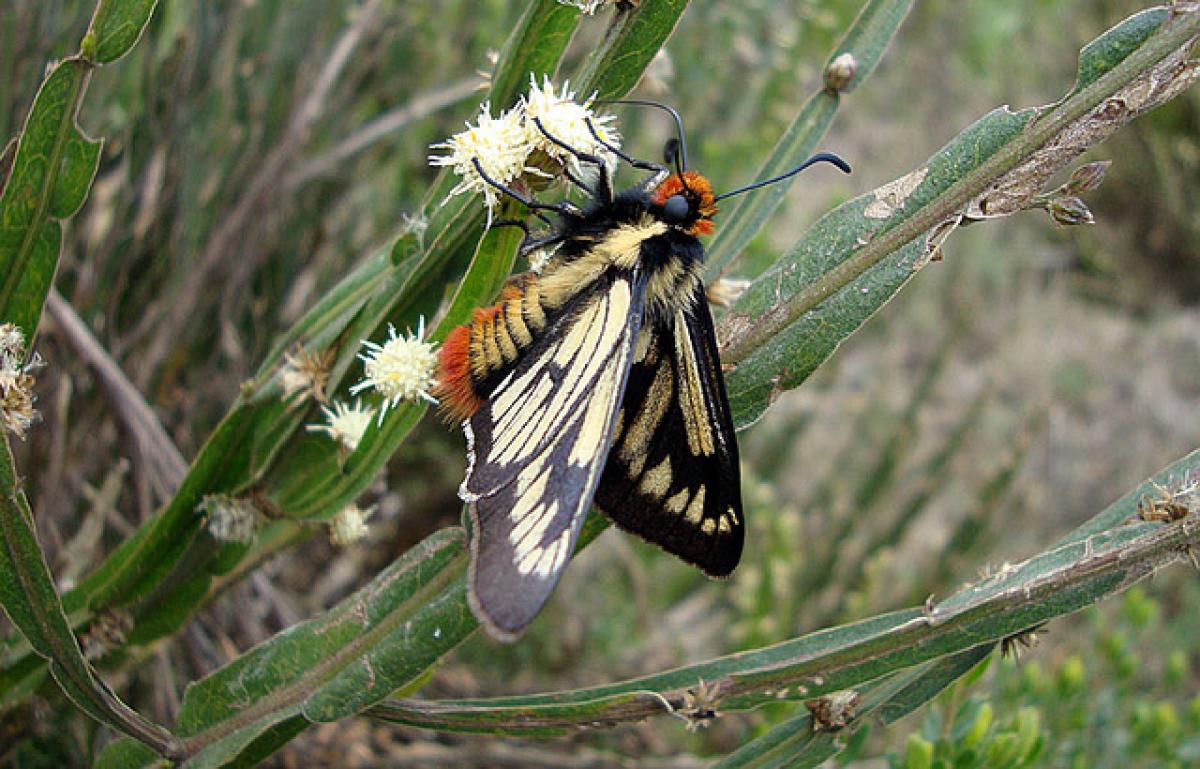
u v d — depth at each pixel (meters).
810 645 0.20
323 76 0.29
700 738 0.33
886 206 0.20
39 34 0.26
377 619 0.20
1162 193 0.64
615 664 0.36
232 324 0.28
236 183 0.28
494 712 0.20
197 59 0.27
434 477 0.33
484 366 0.20
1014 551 0.48
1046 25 0.66
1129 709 0.29
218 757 0.21
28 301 0.20
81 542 0.26
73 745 0.24
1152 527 0.20
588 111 0.20
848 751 0.23
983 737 0.24
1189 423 0.56
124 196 0.26
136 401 0.25
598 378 0.20
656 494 0.21
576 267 0.21
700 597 0.39
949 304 0.60
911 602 0.38
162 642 0.23
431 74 0.32
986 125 0.20
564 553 0.19
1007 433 0.52
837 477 0.44
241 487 0.22
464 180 0.20
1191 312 0.64
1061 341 0.60
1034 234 0.68
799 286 0.21
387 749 0.28
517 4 0.32
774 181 0.21
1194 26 0.20
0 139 0.25
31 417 0.19
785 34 0.38
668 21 0.20
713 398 0.21
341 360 0.21
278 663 0.21
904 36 0.66
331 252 0.30
